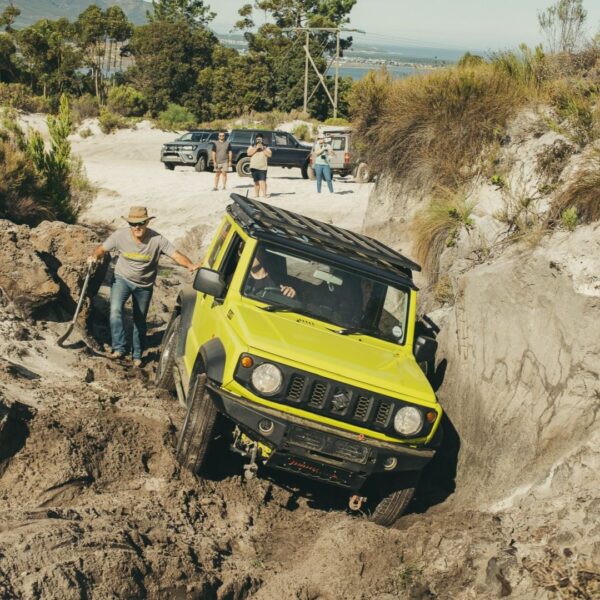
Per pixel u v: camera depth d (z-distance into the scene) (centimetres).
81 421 677
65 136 1658
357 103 1441
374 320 696
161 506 615
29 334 905
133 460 662
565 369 625
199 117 7481
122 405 759
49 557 466
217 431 680
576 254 660
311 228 754
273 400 598
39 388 754
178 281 1527
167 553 520
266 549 600
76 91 7125
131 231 927
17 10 8381
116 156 4097
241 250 712
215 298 716
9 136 1664
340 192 2480
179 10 10269
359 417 607
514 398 670
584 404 599
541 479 591
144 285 949
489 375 712
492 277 739
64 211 1602
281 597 519
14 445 625
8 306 941
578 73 1162
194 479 662
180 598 489
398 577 534
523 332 686
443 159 1178
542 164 943
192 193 2409
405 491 630
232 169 3175
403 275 722
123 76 7856
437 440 637
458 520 597
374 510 686
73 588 445
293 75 7581
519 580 486
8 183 1440
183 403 735
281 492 691
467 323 768
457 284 812
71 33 8056
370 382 607
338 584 534
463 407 737
